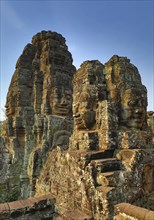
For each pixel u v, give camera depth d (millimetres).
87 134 6875
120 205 4844
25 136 16734
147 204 5684
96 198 5359
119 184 5508
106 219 4992
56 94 16562
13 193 15070
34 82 17938
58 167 7547
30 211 6242
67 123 15914
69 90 17391
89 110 7422
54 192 7477
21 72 18531
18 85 18047
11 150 16453
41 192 8508
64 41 20688
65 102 16797
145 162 6219
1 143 16938
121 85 7715
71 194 6414
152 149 6816
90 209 5543
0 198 14672
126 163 6070
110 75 7941
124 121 7367
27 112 17266
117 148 6676
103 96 7676
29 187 14508
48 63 17906
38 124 15602
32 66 19141
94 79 7812
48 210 6621
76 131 7820
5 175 15578
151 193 6125
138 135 6871
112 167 6027
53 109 16453
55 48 18828
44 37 19891
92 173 5762
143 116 7551
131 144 6574
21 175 15422
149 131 7785
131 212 4500
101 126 6941
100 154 6359
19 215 6059
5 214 5875
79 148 7293
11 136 17219
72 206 6262
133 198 5555
